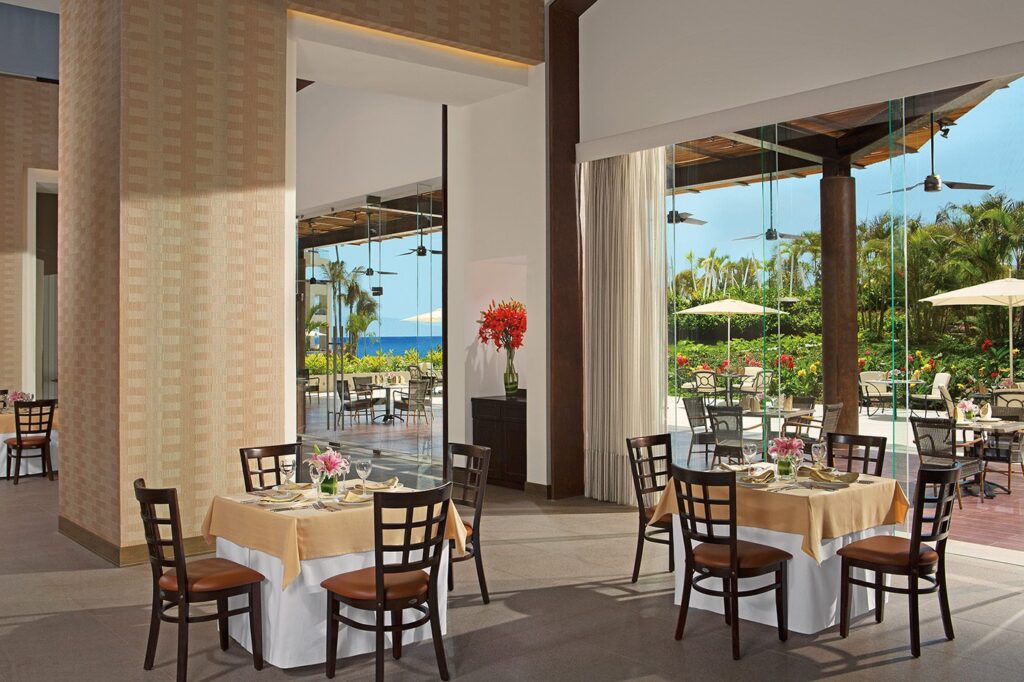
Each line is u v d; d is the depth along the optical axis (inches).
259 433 269.9
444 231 398.9
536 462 353.4
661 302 325.4
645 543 273.3
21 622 199.9
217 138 261.6
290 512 171.3
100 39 257.4
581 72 350.3
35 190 484.1
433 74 332.5
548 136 344.2
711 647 180.2
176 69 253.6
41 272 544.7
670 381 324.8
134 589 225.9
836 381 275.3
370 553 178.1
